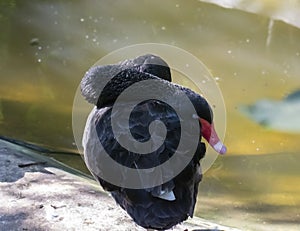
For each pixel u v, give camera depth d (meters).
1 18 16.36
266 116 12.06
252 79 13.63
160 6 17.36
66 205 7.69
